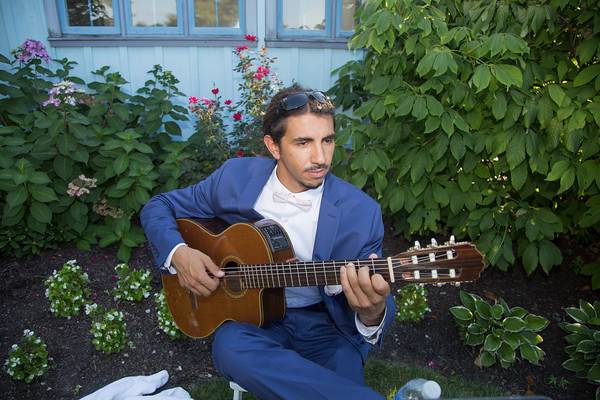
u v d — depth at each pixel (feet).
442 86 9.34
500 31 9.64
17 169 10.69
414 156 10.32
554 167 9.06
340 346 6.17
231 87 15.29
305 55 15.05
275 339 6.18
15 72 14.35
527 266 10.07
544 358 9.05
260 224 6.16
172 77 13.69
